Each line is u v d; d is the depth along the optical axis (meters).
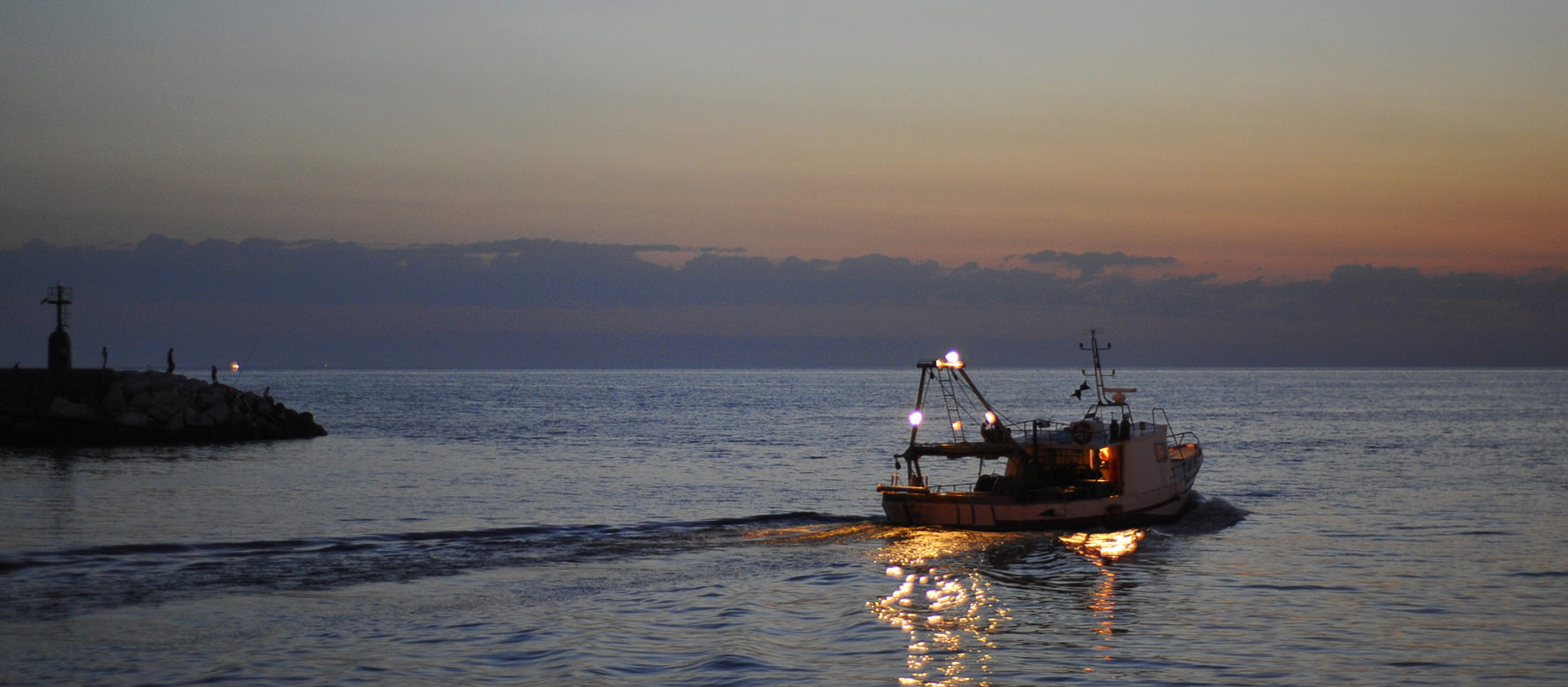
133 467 65.94
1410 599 29.34
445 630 25.86
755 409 162.50
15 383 83.00
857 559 34.50
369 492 54.34
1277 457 75.56
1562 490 54.88
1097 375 44.72
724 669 23.12
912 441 42.50
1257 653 24.42
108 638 24.80
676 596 29.50
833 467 70.50
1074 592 30.11
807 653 24.44
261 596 28.91
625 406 174.50
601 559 34.44
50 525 42.06
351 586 30.20
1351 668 23.28
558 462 72.69
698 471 67.25
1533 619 27.17
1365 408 162.00
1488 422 121.00
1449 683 22.28
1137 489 41.94
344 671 22.77
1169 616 27.58
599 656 24.00
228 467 66.81
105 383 86.19
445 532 39.16
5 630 25.44
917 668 23.36
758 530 40.09
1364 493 53.47
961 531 39.56
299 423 96.19
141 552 34.94
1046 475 42.00
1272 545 37.59
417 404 179.00
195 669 22.72
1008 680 22.53
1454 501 50.16
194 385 93.19
